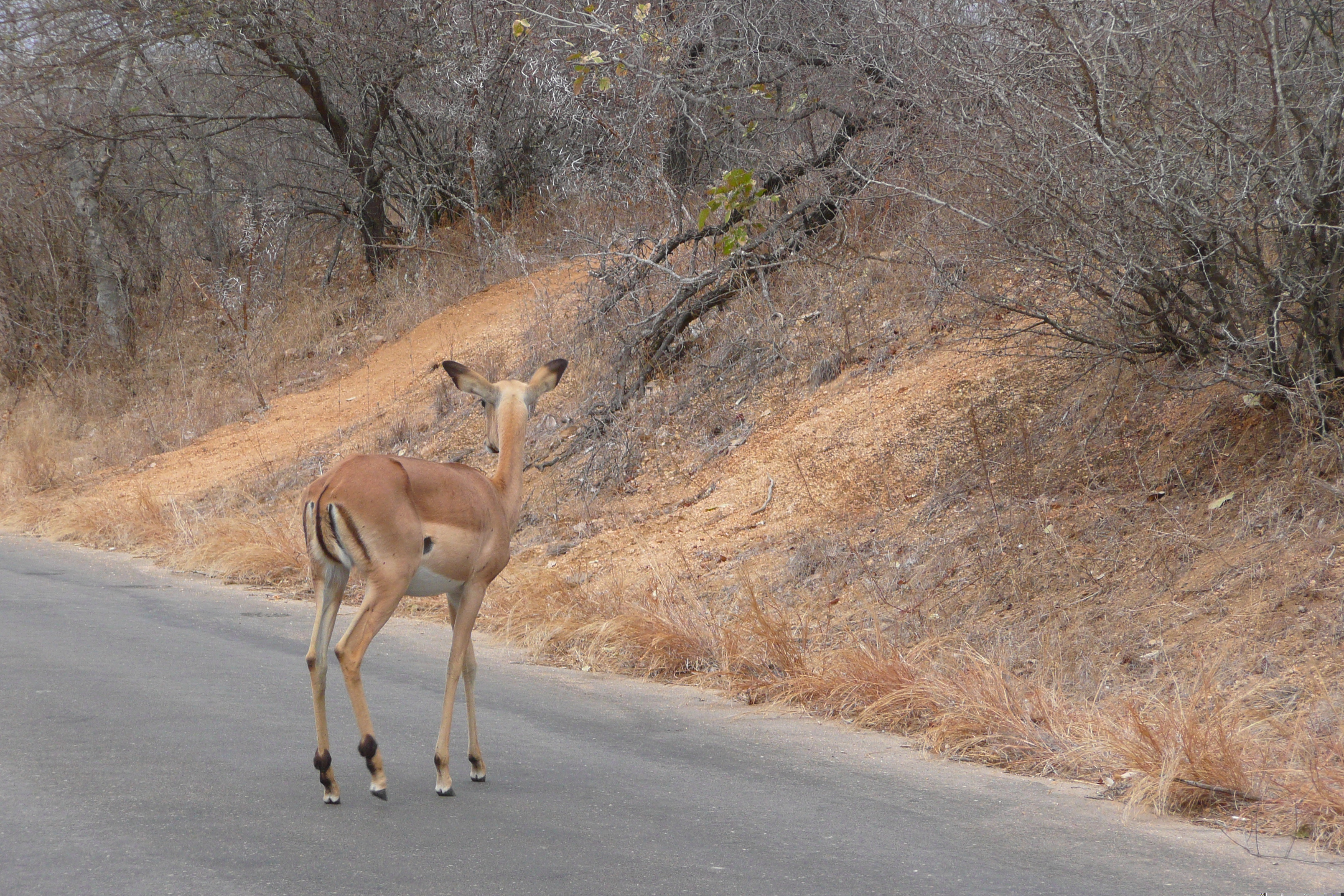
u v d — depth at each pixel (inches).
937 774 316.5
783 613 458.6
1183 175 400.8
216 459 888.3
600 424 689.0
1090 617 403.9
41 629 450.3
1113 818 281.3
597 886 221.3
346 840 239.9
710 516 577.6
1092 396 504.4
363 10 1051.9
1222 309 431.5
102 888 208.4
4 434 1081.4
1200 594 391.2
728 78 771.4
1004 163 448.5
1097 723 331.3
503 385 327.6
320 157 1213.1
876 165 651.5
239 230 1192.8
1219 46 420.2
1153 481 452.4
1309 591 367.9
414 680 403.9
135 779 271.7
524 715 364.8
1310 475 407.5
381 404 897.5
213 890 209.8
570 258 957.8
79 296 1211.9
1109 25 409.4
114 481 895.1
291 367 1048.8
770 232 724.7
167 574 625.9
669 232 793.6
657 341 724.0
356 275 1173.7
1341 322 417.4
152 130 1122.7
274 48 1034.1
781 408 638.5
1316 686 331.9
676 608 461.4
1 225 1216.8
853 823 270.2
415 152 1178.6
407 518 269.9
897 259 661.3
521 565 582.9
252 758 295.6
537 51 982.4
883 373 615.2
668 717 372.8
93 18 1050.7
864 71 665.0
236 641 453.4
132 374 1136.2
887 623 441.7
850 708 378.0
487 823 256.1
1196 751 297.6
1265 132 406.6
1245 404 445.1
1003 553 454.0
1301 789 279.4
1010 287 562.6
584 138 1035.9
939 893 226.2
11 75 1087.0
